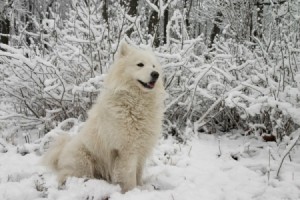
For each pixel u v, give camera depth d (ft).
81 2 25.17
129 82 13.76
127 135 13.47
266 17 34.58
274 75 20.74
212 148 19.31
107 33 23.22
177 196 12.38
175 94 23.24
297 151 17.58
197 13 50.65
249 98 18.48
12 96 23.85
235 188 13.56
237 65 23.80
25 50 23.09
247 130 22.21
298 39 22.41
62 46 23.97
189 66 22.61
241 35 29.48
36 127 23.30
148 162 16.98
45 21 24.75
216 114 21.80
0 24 47.62
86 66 22.70
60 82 21.36
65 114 22.89
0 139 19.72
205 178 14.67
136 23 23.43
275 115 19.22
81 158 14.34
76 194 12.51
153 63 14.46
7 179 14.85
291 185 13.44
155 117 14.10
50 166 15.10
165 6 23.44
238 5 33.63
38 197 13.04
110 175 14.38
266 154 17.85
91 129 14.29
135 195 12.25
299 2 26.07
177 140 20.74
